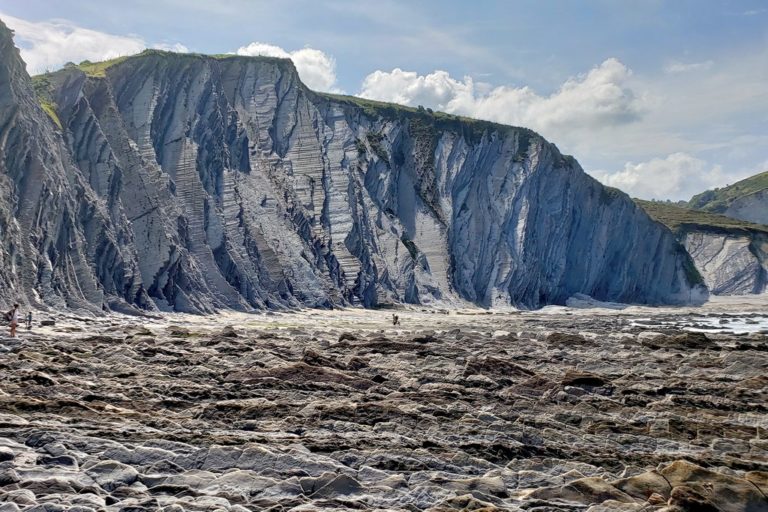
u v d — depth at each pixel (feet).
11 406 72.38
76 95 243.40
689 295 524.11
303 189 335.26
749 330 245.04
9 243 174.60
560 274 458.50
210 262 254.27
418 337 160.35
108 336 137.28
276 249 288.92
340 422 75.56
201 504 50.39
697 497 54.49
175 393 86.28
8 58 206.28
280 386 94.07
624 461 69.41
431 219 397.80
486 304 403.13
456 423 77.51
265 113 346.74
